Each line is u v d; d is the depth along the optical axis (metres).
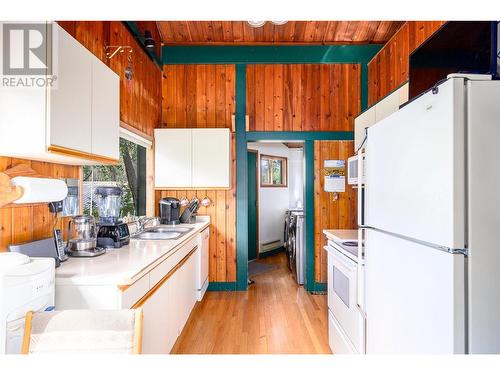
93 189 2.38
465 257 0.93
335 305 2.21
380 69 3.46
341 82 3.78
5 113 1.28
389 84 3.24
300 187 6.21
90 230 1.88
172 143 3.48
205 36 3.72
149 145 3.44
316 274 3.76
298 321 2.92
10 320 1.03
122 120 2.63
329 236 2.63
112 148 1.89
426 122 1.06
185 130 3.49
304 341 2.53
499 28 1.52
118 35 2.58
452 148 0.93
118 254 1.80
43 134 1.28
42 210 1.69
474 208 0.93
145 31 3.15
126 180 3.11
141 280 1.56
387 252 1.34
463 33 1.63
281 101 3.78
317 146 3.79
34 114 1.28
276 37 3.73
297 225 4.04
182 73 3.81
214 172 3.47
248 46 3.75
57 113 1.33
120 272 1.41
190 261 2.74
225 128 3.55
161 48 3.76
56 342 1.01
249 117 3.80
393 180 1.29
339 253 2.18
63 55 1.37
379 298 1.42
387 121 1.34
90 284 1.35
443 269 0.97
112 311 1.06
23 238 1.54
